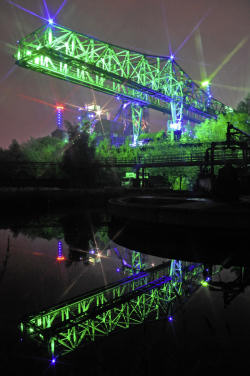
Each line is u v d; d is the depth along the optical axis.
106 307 3.39
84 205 25.83
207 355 2.27
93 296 3.78
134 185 34.62
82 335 2.72
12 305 3.43
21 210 20.67
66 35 58.34
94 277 4.69
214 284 4.34
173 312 3.24
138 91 70.44
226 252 6.71
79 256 6.34
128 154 56.12
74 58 54.56
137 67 71.00
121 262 5.82
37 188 25.78
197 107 87.19
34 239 8.56
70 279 4.56
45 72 58.16
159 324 2.92
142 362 2.19
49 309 3.32
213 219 7.76
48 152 44.38
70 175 36.75
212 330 2.76
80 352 2.40
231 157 24.98
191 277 4.73
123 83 64.88
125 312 3.26
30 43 55.38
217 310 3.28
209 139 51.56
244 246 7.32
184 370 2.07
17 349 2.45
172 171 46.09
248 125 48.34
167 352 2.35
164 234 8.88
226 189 10.34
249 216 7.30
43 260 5.91
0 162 31.75
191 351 2.36
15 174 32.91
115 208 11.68
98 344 2.51
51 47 52.31
